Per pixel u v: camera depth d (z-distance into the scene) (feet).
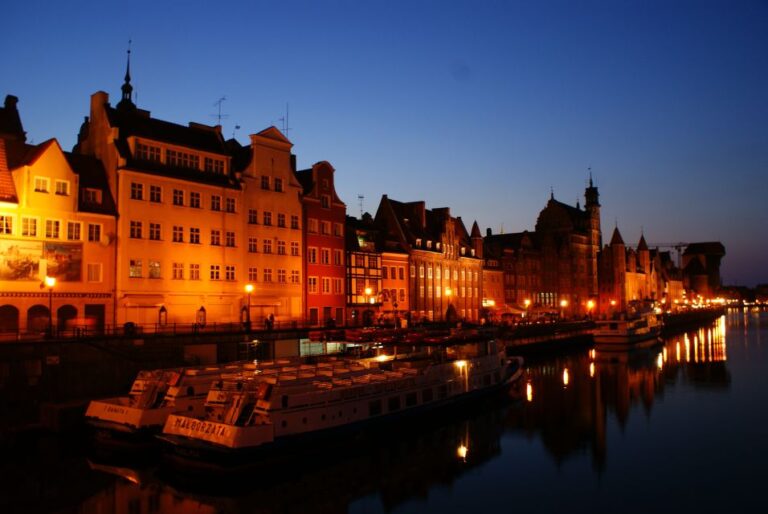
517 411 140.87
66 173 145.38
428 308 272.31
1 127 155.02
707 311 560.61
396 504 83.56
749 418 131.85
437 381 126.82
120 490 85.76
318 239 209.97
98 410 103.60
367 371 118.42
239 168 187.83
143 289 156.56
